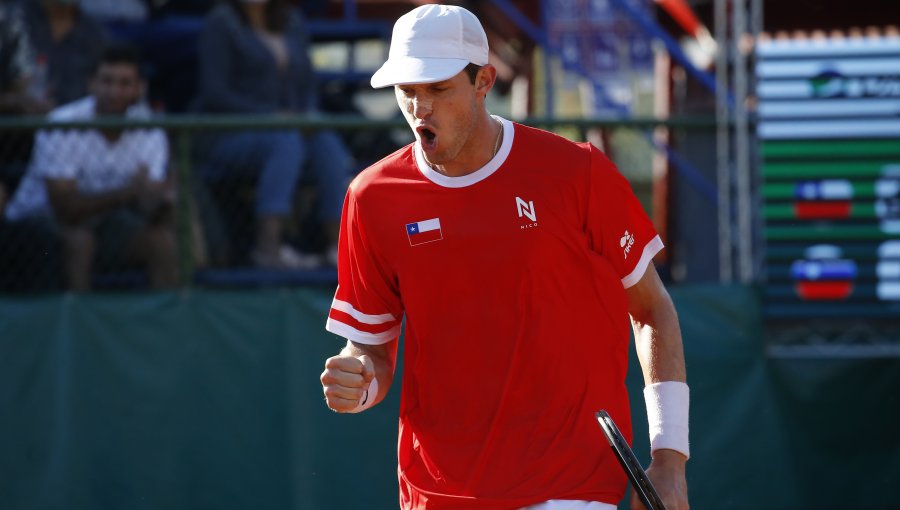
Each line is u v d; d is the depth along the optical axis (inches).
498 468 439.8
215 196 1010.1
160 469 935.0
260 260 993.5
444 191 440.1
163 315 945.5
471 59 422.3
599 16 1245.1
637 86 1266.0
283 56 1057.5
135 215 989.8
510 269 434.9
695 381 947.3
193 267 978.1
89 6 1151.0
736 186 1025.5
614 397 446.0
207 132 994.1
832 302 979.9
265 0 1060.5
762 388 947.3
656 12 1208.8
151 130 983.0
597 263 440.1
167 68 1151.0
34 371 940.6
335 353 944.9
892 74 994.1
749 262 994.1
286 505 933.8
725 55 1050.7
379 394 472.1
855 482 944.3
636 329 462.6
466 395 443.5
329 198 1013.2
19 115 1023.6
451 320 441.7
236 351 943.7
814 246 983.0
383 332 473.1
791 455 944.9
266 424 938.7
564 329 438.0
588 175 437.7
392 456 938.1
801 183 989.8
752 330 951.0
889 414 946.7
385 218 446.0
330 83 1214.9
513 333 437.4
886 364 948.6
